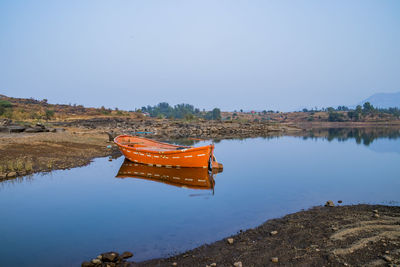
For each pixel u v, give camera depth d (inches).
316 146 1416.1
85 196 525.7
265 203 473.7
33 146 973.8
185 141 1660.9
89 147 1117.1
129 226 378.0
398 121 5615.2
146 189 578.2
